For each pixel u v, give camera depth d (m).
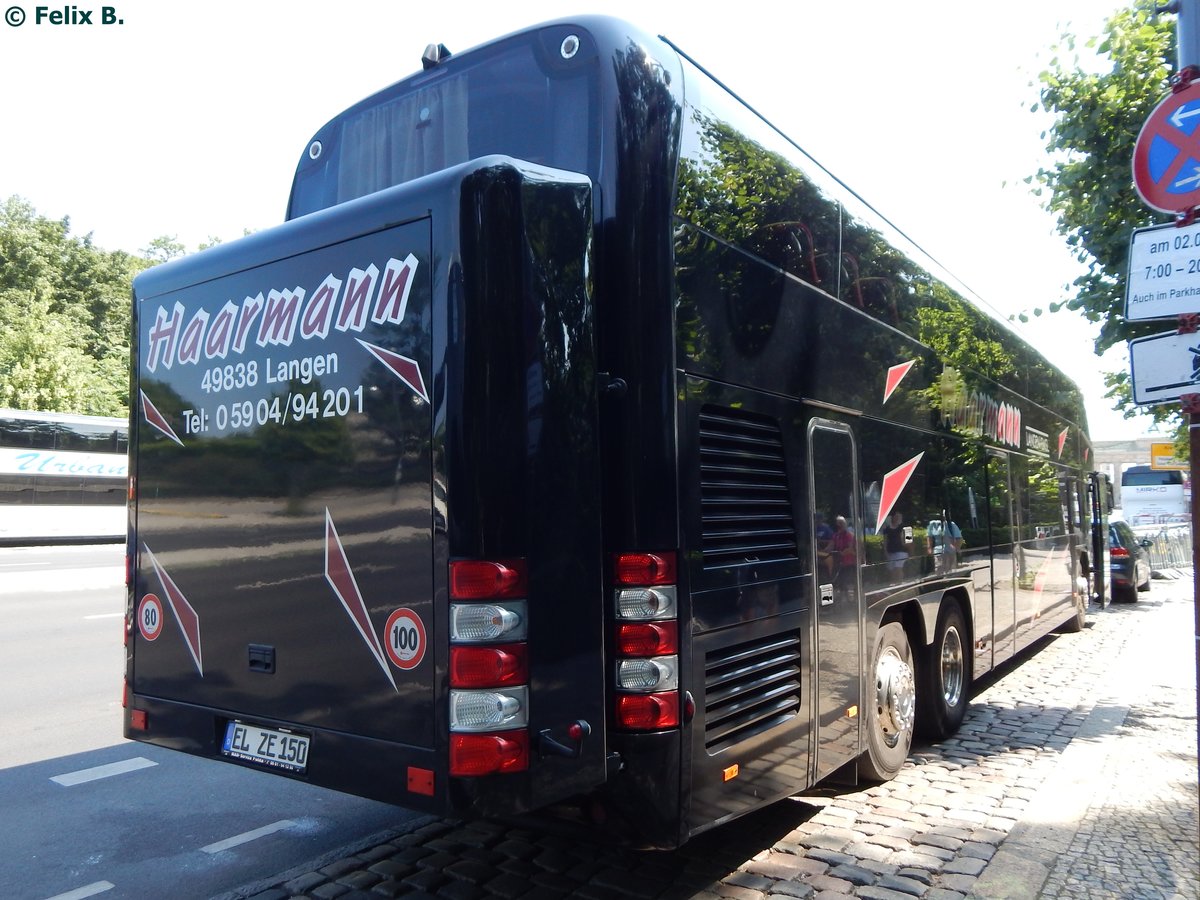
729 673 4.06
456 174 3.43
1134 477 34.16
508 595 3.31
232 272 4.18
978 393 8.25
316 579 3.76
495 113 4.33
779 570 4.47
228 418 4.14
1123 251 7.68
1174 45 7.46
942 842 4.88
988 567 8.16
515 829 5.08
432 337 3.42
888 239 6.29
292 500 3.85
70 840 5.12
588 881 4.41
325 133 5.23
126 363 54.09
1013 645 9.02
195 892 4.44
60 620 13.04
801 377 4.87
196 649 4.25
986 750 6.74
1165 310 3.85
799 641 4.64
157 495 4.48
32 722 7.59
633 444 3.71
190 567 4.29
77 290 59.34
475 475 3.32
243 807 5.65
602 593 3.61
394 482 3.51
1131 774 6.00
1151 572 24.22
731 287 4.25
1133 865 4.52
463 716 3.27
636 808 3.65
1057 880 4.36
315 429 3.79
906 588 6.11
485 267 3.38
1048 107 7.91
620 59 3.93
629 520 3.70
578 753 3.46
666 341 3.77
